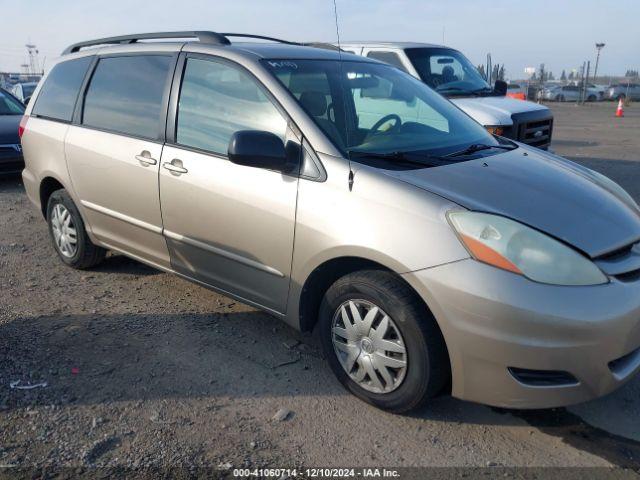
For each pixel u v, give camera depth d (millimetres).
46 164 5066
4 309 4426
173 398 3305
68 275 5137
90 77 4812
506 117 7816
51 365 3617
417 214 2945
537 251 2781
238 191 3576
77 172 4742
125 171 4289
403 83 4355
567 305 2693
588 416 3197
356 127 3609
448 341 2848
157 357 3744
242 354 3803
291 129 3445
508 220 2850
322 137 3354
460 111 4473
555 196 3182
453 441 2984
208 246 3850
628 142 14250
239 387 3432
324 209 3205
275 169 3389
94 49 4938
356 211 3098
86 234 4965
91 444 2916
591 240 2908
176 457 2834
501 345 2729
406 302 2953
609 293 2781
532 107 8352
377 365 3129
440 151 3641
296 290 3420
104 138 4484
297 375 3572
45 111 5234
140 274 5156
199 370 3604
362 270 3164
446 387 3107
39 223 6812
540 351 2697
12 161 8578
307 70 3834
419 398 3010
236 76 3777
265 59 3777
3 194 8234
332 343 3355
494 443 2971
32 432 2996
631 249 3090
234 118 3725
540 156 3945
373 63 4406
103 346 3869
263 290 3639
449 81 8688
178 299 4633
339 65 4070
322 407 3252
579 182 3490
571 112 26641
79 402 3246
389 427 3086
